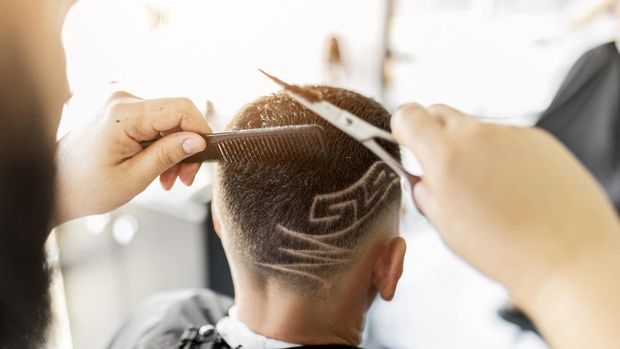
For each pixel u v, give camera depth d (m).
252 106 0.69
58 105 0.42
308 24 1.88
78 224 1.51
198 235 1.66
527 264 0.39
